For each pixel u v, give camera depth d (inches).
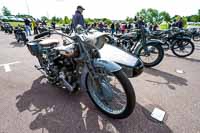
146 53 173.9
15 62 193.3
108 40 170.4
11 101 109.7
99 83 91.5
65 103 107.0
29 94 118.3
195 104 104.7
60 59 106.7
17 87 129.0
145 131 82.8
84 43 86.8
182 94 117.0
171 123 88.0
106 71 83.3
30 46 130.9
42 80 141.1
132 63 96.6
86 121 90.4
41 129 84.8
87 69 92.0
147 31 199.2
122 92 99.7
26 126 86.9
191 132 81.7
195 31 407.5
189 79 143.1
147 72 160.4
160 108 100.8
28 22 475.8
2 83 135.9
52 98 112.9
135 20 232.1
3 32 613.9
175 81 139.2
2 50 263.1
